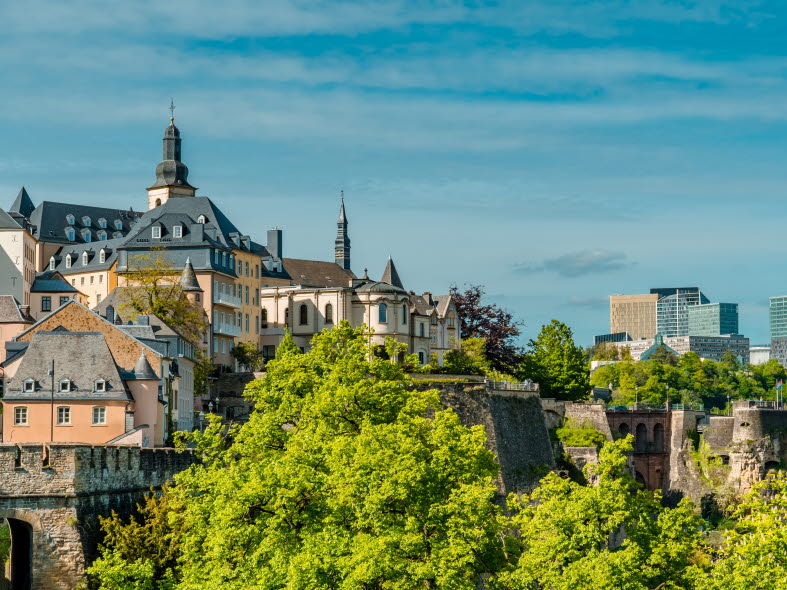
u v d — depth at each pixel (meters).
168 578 120.25
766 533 108.06
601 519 122.75
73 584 120.00
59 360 171.50
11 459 120.94
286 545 115.25
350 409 142.00
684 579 119.81
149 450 135.12
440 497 120.75
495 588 117.94
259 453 135.50
